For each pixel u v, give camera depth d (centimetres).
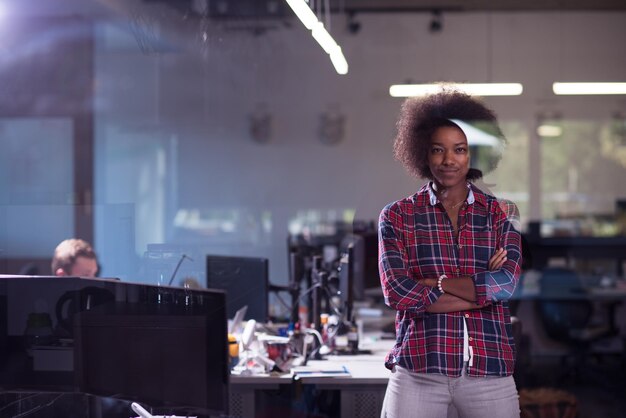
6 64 779
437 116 247
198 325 199
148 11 652
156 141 945
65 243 338
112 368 205
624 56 923
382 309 458
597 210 930
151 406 202
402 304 228
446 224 232
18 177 801
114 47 893
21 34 773
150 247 311
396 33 941
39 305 212
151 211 945
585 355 580
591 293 588
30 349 212
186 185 957
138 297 204
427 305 226
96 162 890
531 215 936
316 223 950
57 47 796
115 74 911
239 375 312
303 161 957
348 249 367
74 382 209
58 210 407
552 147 936
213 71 934
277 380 311
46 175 805
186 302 200
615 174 932
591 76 928
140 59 916
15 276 213
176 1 671
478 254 229
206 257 374
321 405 316
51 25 779
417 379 228
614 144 932
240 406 314
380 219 240
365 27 944
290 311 395
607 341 584
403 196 250
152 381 202
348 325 364
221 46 843
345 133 949
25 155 802
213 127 941
